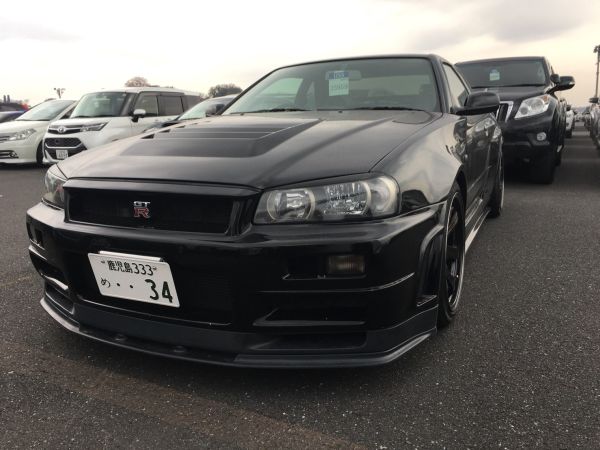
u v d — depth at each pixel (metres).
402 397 1.96
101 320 2.14
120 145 2.45
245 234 1.81
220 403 1.96
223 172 1.91
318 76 3.42
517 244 3.95
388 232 1.82
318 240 1.77
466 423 1.80
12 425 1.83
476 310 2.75
